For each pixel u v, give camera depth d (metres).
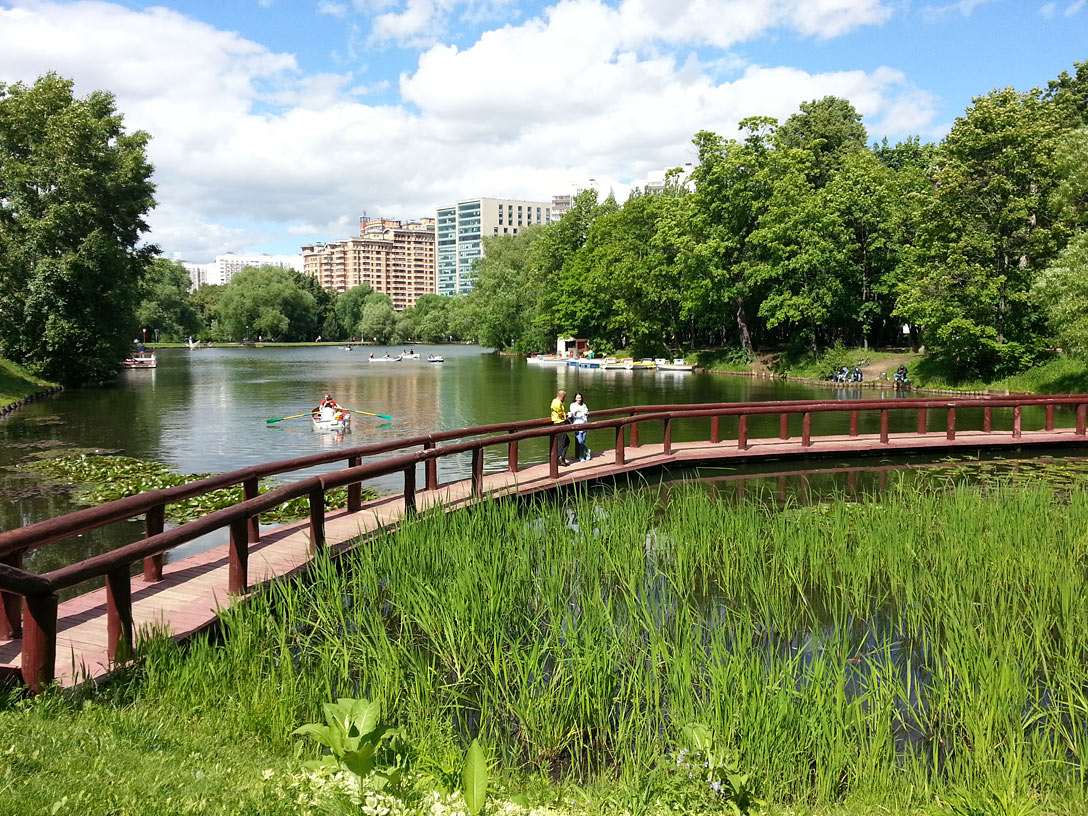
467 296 103.94
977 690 5.28
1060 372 33.00
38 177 37.38
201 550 10.84
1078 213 32.12
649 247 61.59
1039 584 7.73
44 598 4.69
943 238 37.44
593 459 16.14
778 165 51.28
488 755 4.68
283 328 124.88
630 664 5.87
